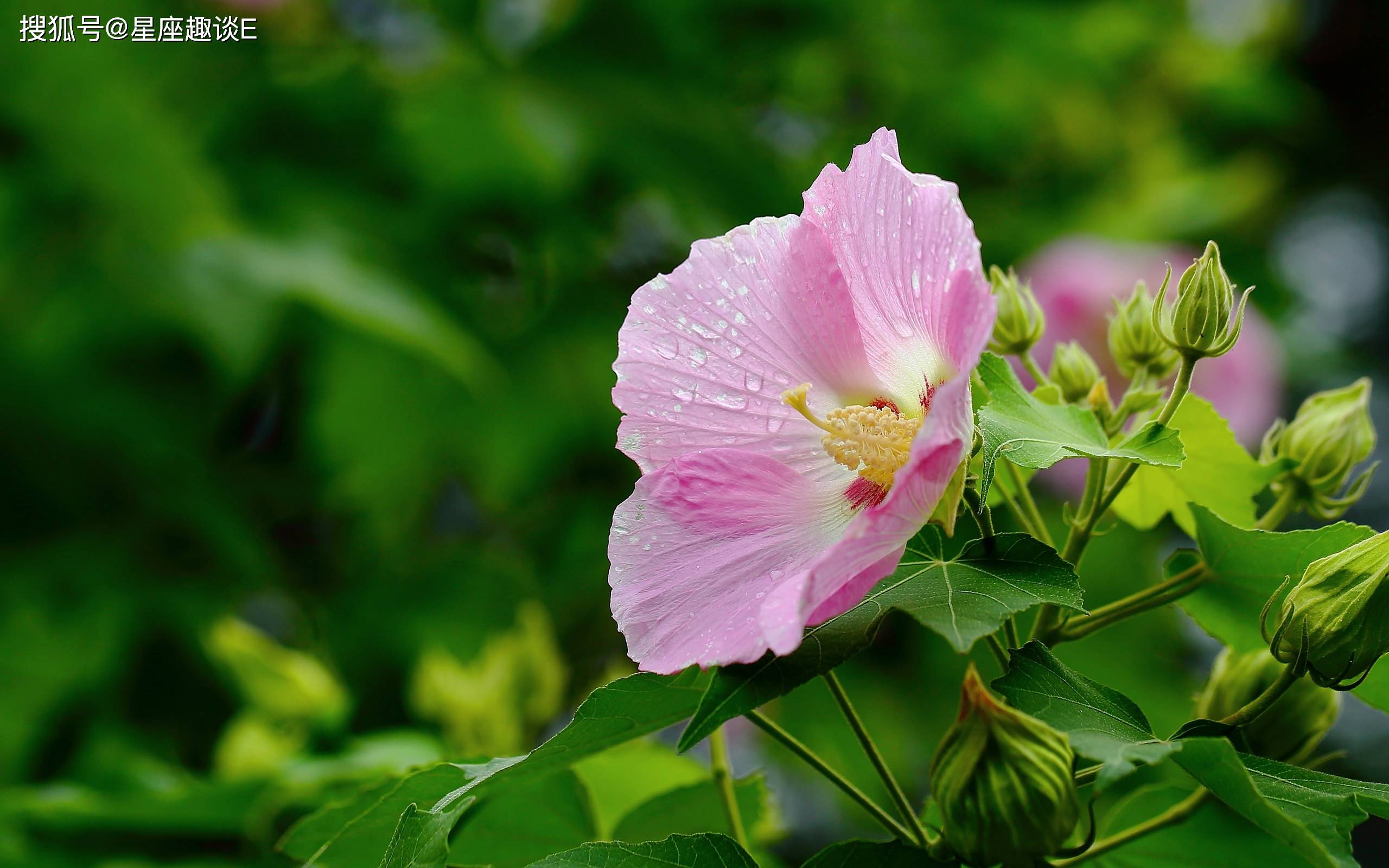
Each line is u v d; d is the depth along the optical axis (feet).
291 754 4.25
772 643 3.39
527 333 5.21
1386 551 3.44
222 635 4.30
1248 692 3.61
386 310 4.43
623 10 5.34
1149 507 3.74
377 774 4.04
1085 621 3.59
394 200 5.17
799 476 3.56
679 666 3.46
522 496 5.27
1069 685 3.43
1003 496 3.68
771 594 3.44
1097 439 3.52
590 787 4.01
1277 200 7.52
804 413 3.54
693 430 3.59
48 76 4.32
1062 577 3.43
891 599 3.43
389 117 5.02
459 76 5.09
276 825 4.10
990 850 3.39
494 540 5.47
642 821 3.83
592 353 5.23
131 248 4.43
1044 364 4.84
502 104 4.95
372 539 5.12
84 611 4.49
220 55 4.95
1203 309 3.51
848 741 5.05
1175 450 3.46
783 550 3.52
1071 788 3.39
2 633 4.41
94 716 4.47
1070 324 4.87
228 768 4.23
